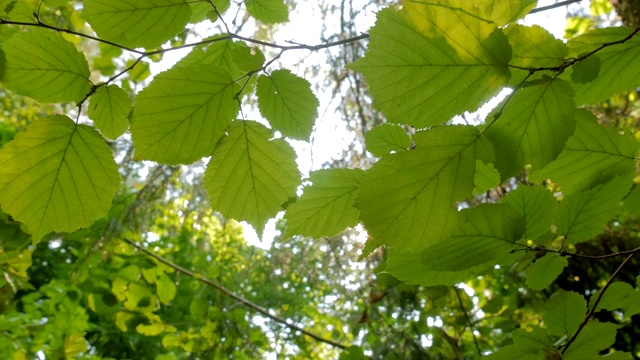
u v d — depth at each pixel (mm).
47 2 365
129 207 1671
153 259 1717
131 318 1565
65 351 1522
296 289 2703
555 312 459
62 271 2197
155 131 355
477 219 360
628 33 345
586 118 392
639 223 1309
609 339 415
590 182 416
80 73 354
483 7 340
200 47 413
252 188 399
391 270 431
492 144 310
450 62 292
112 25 351
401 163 302
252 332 1636
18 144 345
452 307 1332
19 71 345
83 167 359
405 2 282
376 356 1355
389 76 300
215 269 1880
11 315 1730
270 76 375
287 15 474
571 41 356
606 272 1236
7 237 1249
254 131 381
